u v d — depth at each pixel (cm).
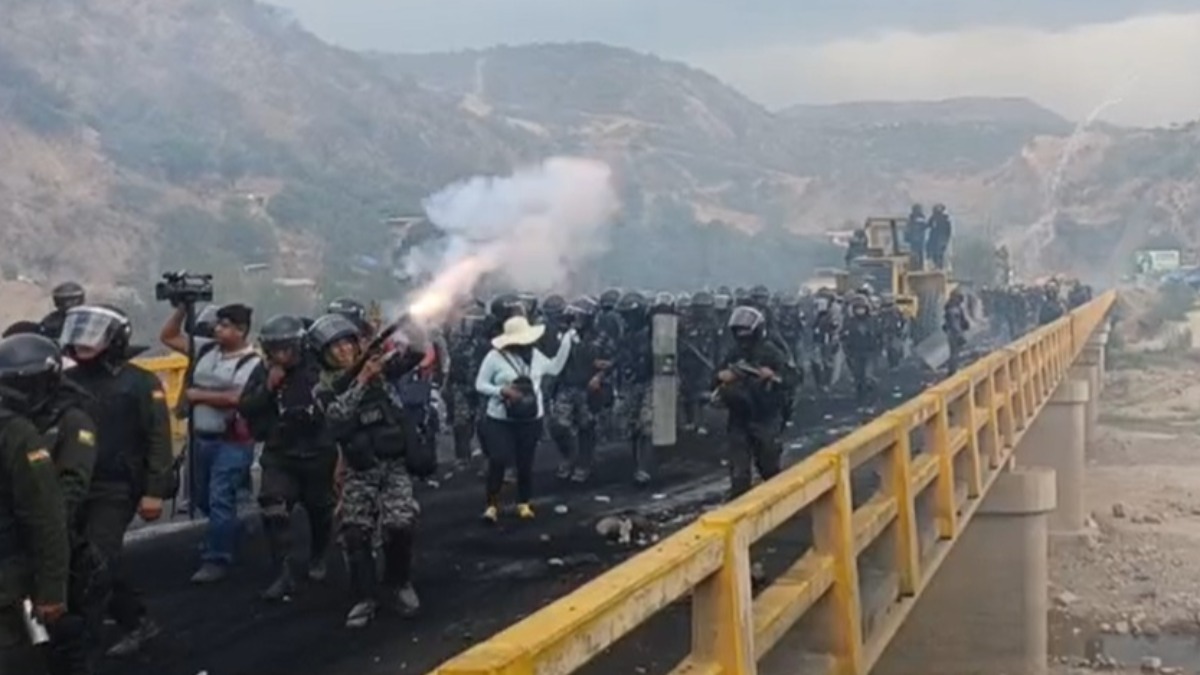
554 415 1820
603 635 482
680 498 1673
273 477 1106
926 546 1407
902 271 4656
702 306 2234
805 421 2616
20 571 692
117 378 917
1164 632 2617
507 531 1437
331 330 1028
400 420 1043
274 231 6038
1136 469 4491
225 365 1212
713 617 627
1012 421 2178
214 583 1186
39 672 705
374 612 1059
